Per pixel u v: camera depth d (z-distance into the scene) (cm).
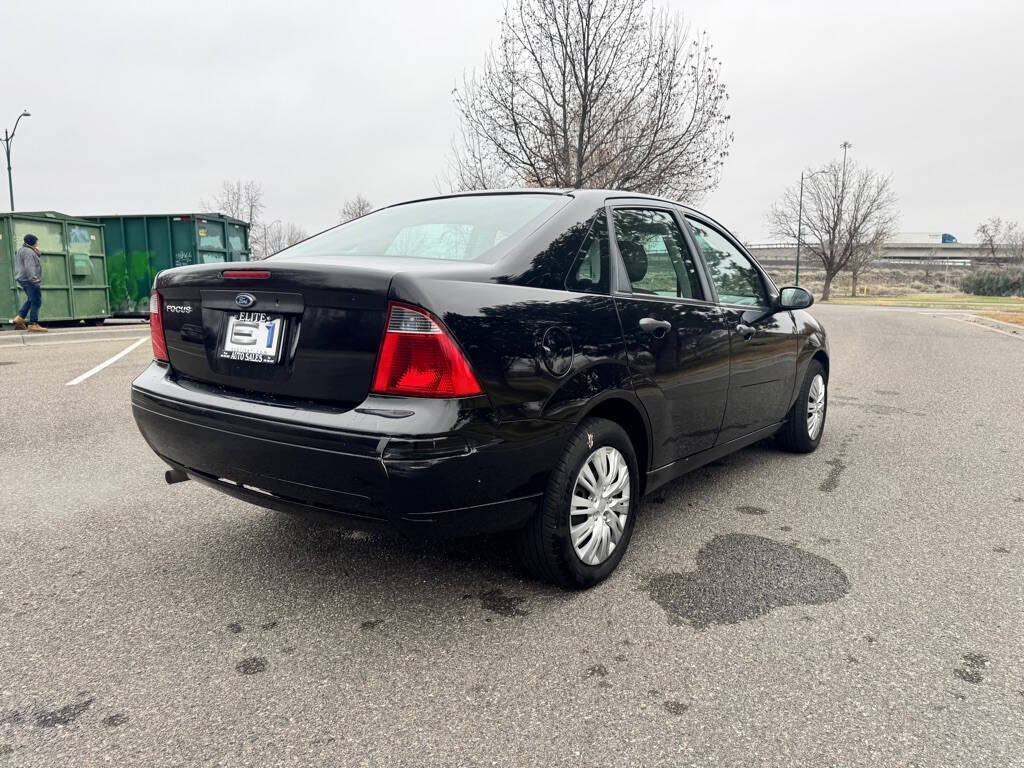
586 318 270
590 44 1170
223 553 319
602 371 272
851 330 1677
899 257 9969
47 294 1438
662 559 315
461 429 223
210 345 271
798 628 255
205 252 1673
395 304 223
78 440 519
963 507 388
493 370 231
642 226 330
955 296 5256
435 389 222
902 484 430
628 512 299
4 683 219
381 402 225
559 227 282
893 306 3366
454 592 282
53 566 304
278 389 248
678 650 240
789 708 209
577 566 275
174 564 307
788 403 451
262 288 249
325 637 248
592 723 202
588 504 277
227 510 375
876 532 350
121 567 304
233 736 195
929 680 223
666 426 317
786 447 496
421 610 267
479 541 334
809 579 296
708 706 210
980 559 318
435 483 220
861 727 200
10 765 183
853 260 5028
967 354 1159
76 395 687
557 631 252
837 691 217
